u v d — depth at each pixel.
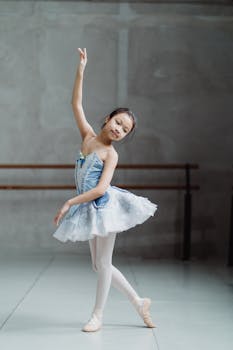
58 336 2.94
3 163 5.96
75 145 6.02
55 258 5.69
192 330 3.08
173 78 6.03
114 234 3.03
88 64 6.00
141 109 6.03
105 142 3.06
